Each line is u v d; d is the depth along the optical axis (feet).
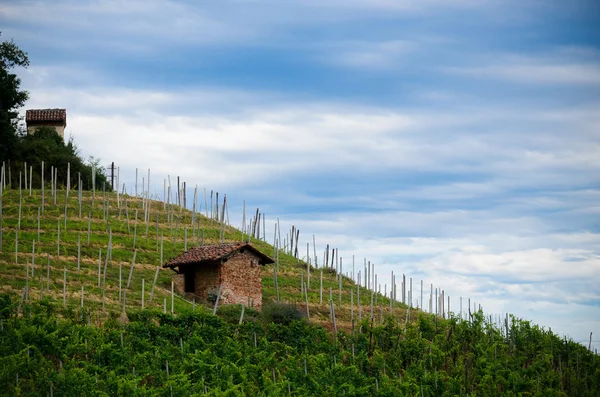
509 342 175.42
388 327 161.99
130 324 137.28
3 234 200.54
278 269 229.45
